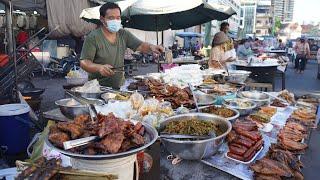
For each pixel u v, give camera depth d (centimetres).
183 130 188
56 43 1420
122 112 210
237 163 178
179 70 470
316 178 279
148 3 499
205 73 461
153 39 1900
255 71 712
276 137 225
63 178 135
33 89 540
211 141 170
